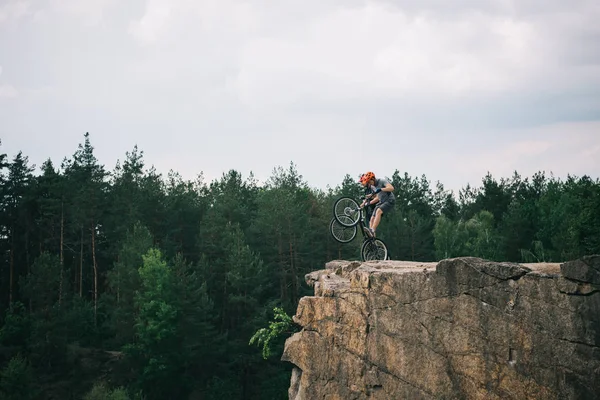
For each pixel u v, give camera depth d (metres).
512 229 62.06
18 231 64.38
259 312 54.56
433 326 11.28
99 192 64.12
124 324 52.25
